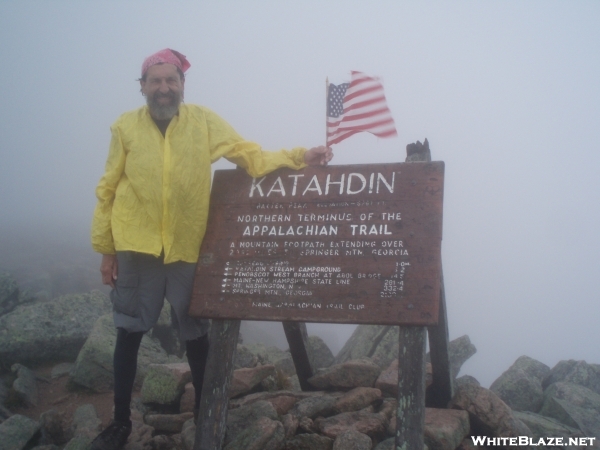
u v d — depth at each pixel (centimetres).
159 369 324
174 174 248
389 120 273
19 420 282
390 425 280
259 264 250
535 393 375
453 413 282
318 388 331
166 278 258
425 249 234
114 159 255
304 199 258
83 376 370
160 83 250
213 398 238
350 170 259
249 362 378
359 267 237
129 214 249
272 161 266
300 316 235
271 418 276
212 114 268
